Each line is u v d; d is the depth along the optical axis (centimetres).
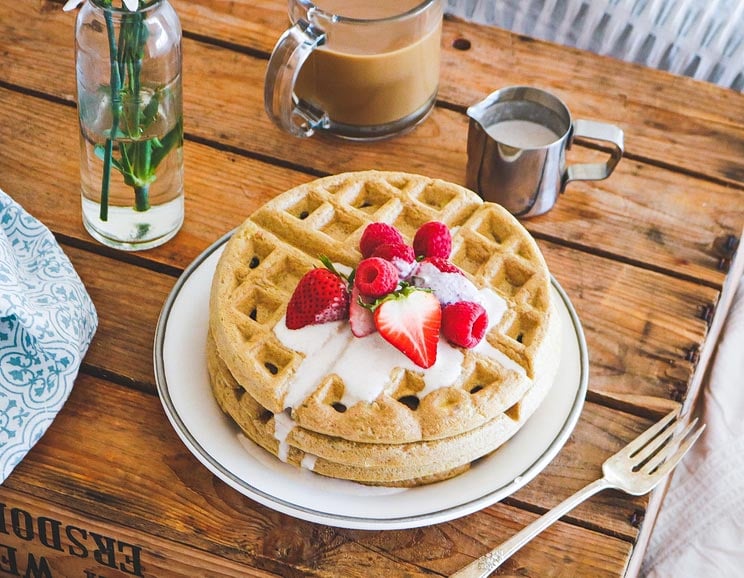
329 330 88
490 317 90
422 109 106
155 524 89
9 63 109
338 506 87
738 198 105
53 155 104
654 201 104
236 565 88
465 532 89
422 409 86
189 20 113
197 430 89
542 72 112
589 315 98
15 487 90
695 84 112
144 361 95
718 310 102
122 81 90
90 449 91
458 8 134
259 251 93
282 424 87
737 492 115
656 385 96
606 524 90
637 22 128
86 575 93
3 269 91
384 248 89
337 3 103
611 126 100
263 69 110
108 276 98
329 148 106
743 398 118
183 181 101
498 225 95
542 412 91
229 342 88
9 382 90
